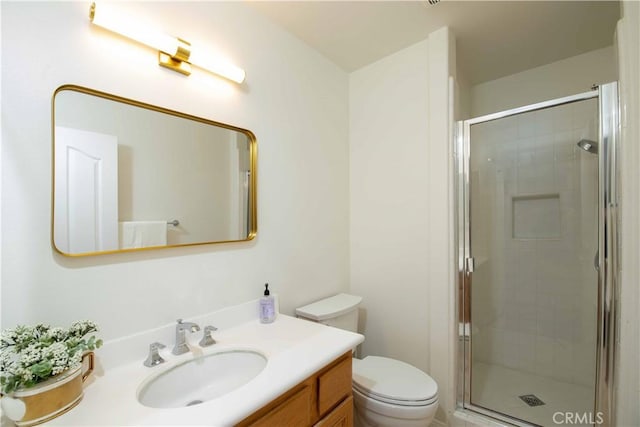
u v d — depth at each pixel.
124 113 1.00
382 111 1.98
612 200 1.36
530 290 2.05
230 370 1.09
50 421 0.67
